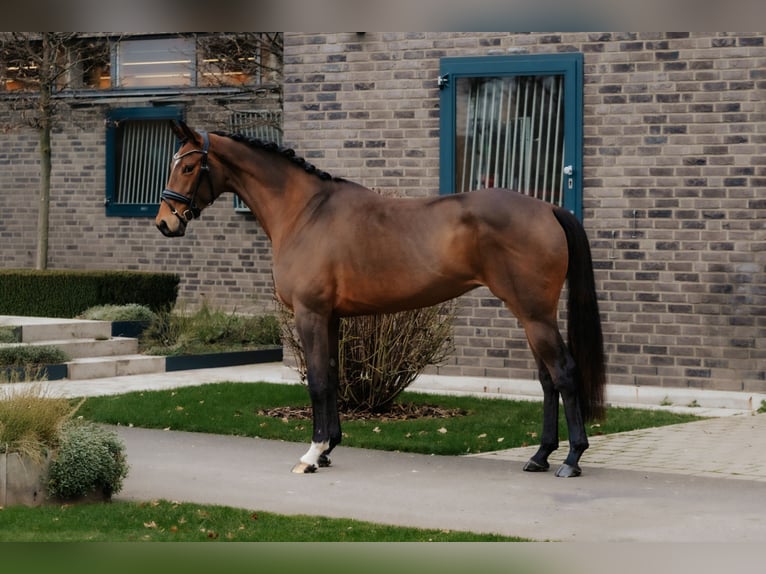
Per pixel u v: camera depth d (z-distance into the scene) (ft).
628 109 35.47
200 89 59.16
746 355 34.24
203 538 18.70
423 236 24.11
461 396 35.94
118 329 46.55
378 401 32.27
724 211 34.45
